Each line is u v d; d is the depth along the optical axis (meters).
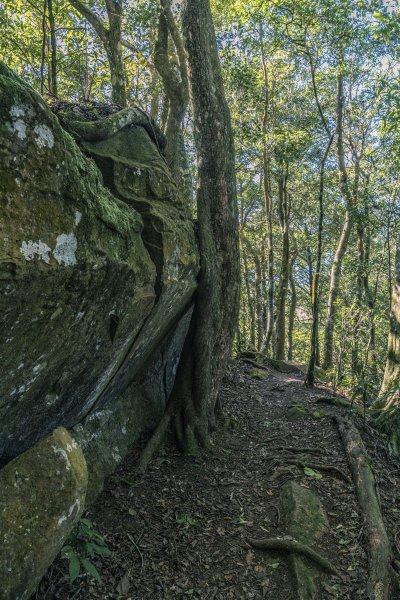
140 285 3.77
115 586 3.49
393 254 12.77
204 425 5.75
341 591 3.62
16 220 2.18
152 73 10.64
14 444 3.21
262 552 3.98
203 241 5.48
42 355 2.75
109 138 4.82
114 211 3.38
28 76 9.09
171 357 6.63
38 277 2.29
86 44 9.41
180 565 3.81
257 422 6.94
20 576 2.50
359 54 10.06
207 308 5.55
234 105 12.68
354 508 4.58
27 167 2.27
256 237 20.12
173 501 4.62
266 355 13.42
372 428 6.60
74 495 2.79
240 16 9.90
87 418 4.71
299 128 12.37
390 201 8.95
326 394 8.70
